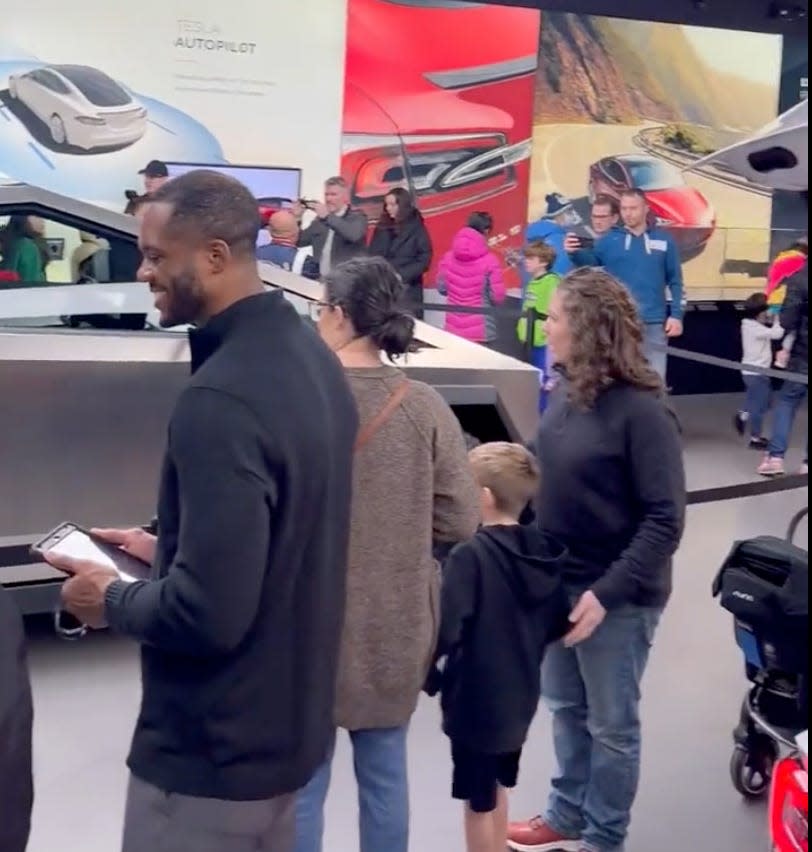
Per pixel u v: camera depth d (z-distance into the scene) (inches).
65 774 131.1
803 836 85.3
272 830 75.8
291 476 69.2
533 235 321.4
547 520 111.3
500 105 387.9
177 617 67.5
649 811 132.3
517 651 103.6
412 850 121.1
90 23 323.3
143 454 161.5
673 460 105.6
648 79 413.4
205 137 342.6
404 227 314.8
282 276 177.3
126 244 168.1
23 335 153.6
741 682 167.5
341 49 358.3
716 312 424.8
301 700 73.2
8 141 319.3
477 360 187.5
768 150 186.9
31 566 153.6
